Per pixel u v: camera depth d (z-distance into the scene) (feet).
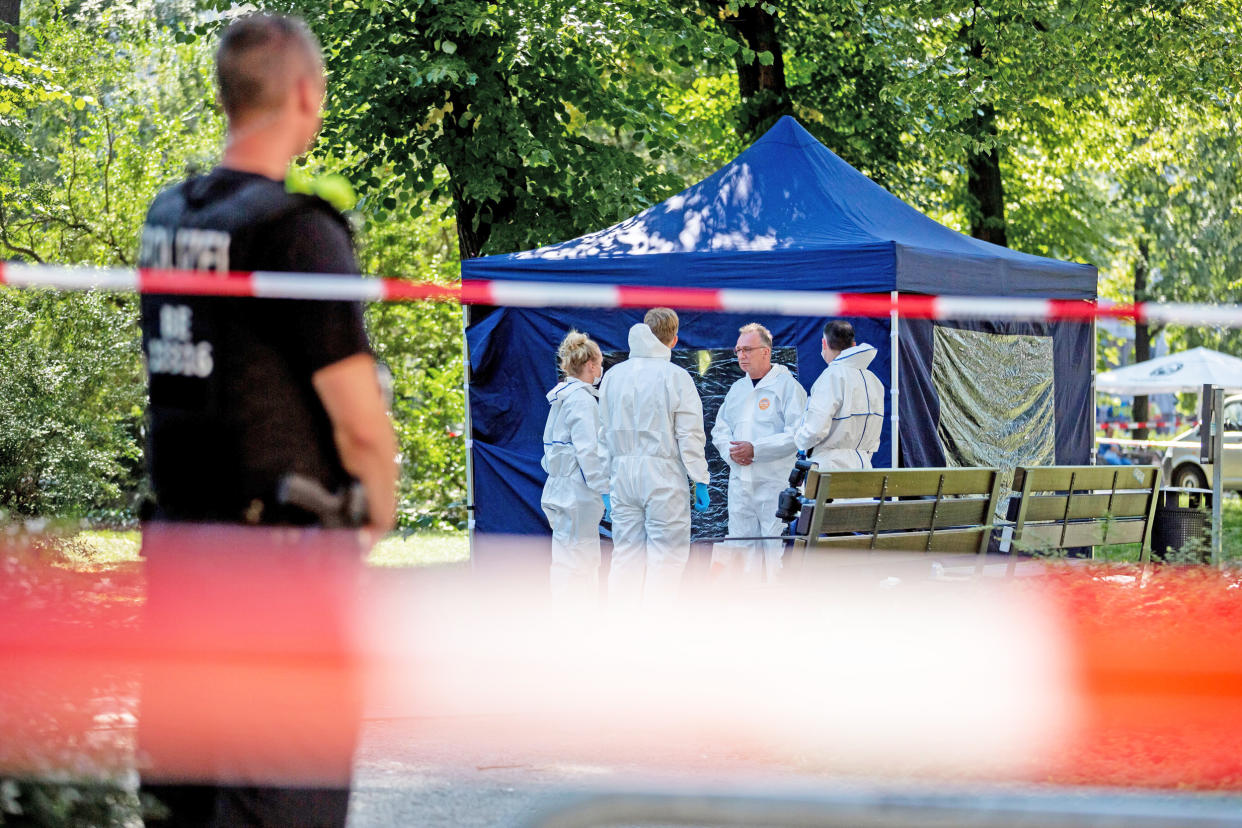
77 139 260.01
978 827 20.92
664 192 186.60
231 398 30.01
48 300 167.43
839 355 91.09
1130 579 63.10
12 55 181.16
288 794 30.35
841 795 20.67
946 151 215.72
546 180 178.19
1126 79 225.97
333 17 176.65
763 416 95.55
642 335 91.56
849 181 116.47
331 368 29.96
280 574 30.09
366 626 31.27
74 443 150.00
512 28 172.96
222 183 30.76
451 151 174.09
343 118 179.22
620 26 178.81
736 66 204.95
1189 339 415.23
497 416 116.57
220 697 30.12
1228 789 47.60
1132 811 21.21
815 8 206.18
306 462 30.32
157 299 30.91
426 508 208.23
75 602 45.27
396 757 57.93
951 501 77.10
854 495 72.08
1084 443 130.41
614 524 92.17
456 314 246.27
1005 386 115.75
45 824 37.81
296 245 29.96
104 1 258.78
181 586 30.17
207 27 193.47
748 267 104.83
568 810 20.33
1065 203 270.46
